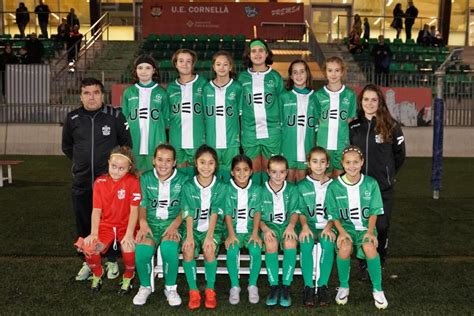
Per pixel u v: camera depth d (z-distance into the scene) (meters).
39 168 11.03
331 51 19.09
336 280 4.83
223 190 4.45
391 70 16.77
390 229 6.34
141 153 5.19
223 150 5.23
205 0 21.05
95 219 4.42
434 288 4.52
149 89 5.15
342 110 5.27
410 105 13.37
